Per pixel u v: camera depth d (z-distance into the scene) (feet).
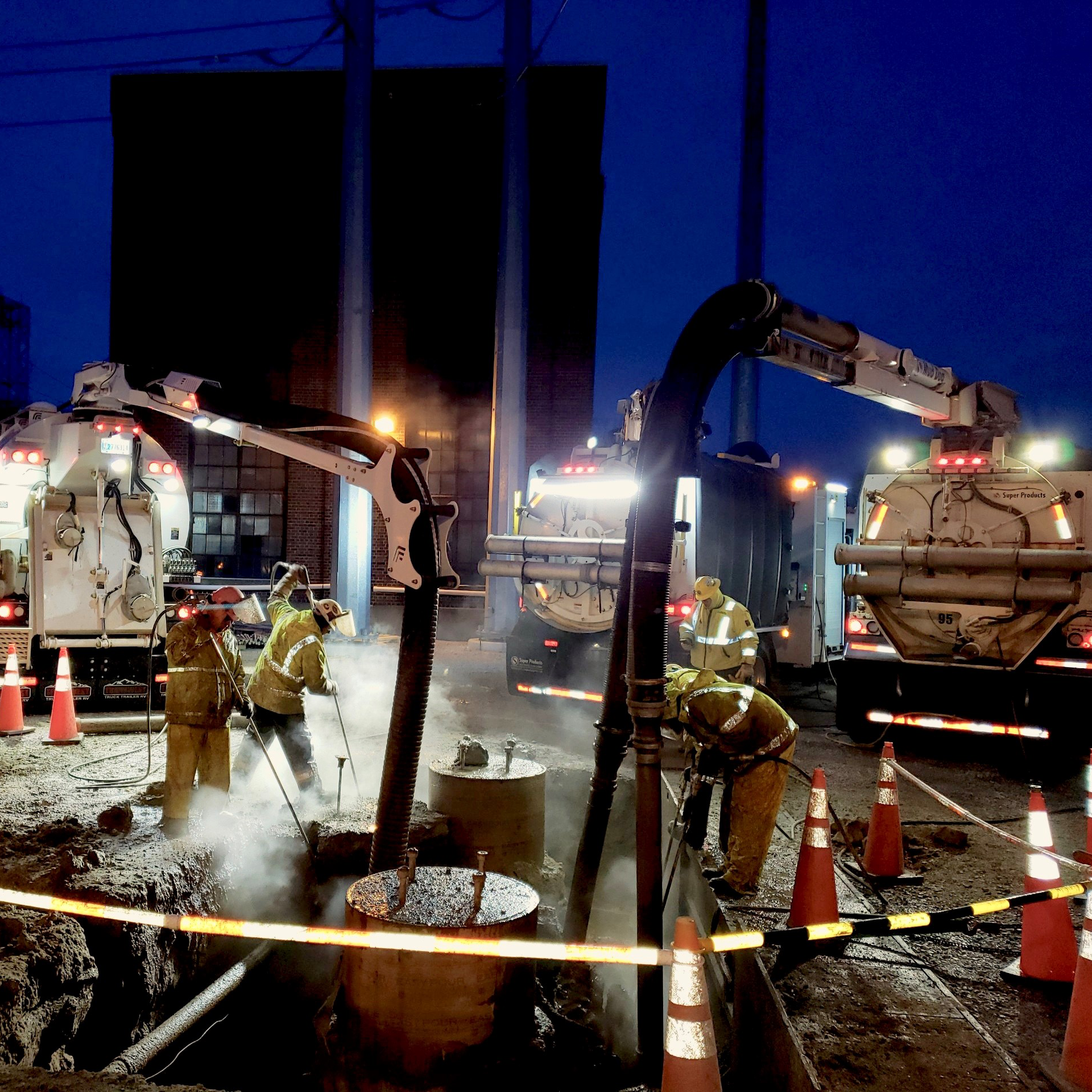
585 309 66.85
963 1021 12.71
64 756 26.02
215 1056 16.76
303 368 69.41
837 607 46.01
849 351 20.43
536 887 20.74
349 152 52.47
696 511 30.68
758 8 69.15
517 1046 13.10
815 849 15.17
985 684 29.73
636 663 13.78
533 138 66.59
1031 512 28.27
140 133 69.82
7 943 12.87
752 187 69.67
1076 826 22.53
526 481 53.42
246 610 20.53
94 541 29.89
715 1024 16.33
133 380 18.13
